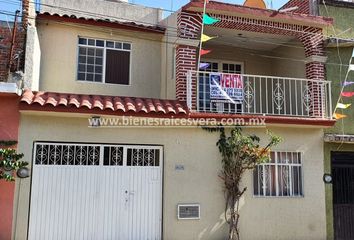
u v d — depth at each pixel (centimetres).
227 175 1015
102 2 1383
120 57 1226
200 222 998
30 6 1021
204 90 1083
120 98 1004
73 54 1177
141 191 978
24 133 910
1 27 1007
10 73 930
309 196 1094
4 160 841
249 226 1029
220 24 1121
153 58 1258
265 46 1345
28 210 895
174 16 1166
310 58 1170
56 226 911
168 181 992
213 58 1330
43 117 928
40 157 925
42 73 1138
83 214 931
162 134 1004
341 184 1144
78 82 1170
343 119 1175
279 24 1155
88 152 956
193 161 1013
